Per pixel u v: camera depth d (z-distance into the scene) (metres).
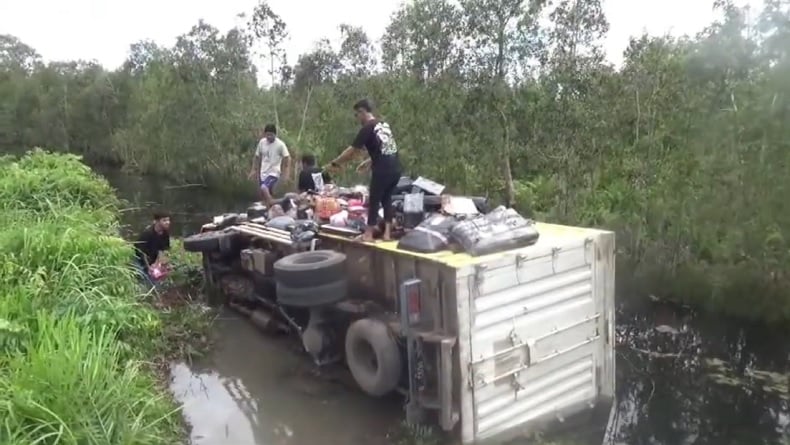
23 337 4.04
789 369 6.20
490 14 10.78
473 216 5.29
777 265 7.32
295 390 5.58
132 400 3.78
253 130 21.03
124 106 32.56
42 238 5.52
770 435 4.97
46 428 3.18
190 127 22.73
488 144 11.31
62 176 9.27
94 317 4.75
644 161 9.45
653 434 4.98
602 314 5.23
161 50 30.61
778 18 7.31
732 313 7.55
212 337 6.79
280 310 6.56
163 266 8.30
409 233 5.03
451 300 4.34
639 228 8.95
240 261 7.55
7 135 42.12
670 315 7.80
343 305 5.37
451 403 4.37
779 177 7.31
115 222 8.72
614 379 5.44
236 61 22.34
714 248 8.10
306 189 8.45
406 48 12.98
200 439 4.74
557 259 4.84
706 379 6.01
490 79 10.91
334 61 21.23
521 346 4.65
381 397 5.31
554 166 10.51
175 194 20.80
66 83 36.69
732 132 7.83
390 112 13.27
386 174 5.33
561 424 5.00
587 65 10.26
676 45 9.84
